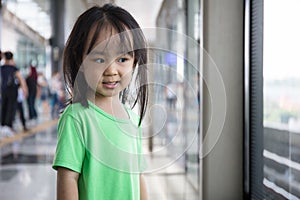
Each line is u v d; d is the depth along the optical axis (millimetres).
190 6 3434
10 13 5160
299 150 1932
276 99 2264
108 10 680
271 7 2322
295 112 1975
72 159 727
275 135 2293
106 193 753
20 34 5246
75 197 739
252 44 2719
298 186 1952
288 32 2035
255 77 2664
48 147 5035
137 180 807
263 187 2529
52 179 4102
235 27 2828
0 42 5234
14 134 5168
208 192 2859
